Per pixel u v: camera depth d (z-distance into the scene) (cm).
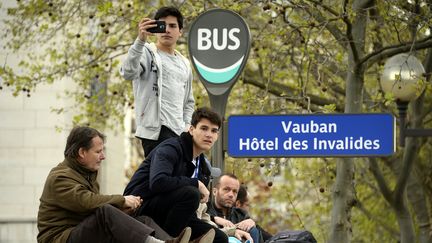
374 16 2281
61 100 3119
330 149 1485
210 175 1287
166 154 1201
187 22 2333
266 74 2606
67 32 2700
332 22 2289
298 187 3438
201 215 1281
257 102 2191
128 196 1172
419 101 2706
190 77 1402
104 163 3644
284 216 3916
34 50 3039
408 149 2639
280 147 1458
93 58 2700
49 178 1177
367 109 2722
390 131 1496
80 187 1166
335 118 1486
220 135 1420
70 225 1171
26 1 2670
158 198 1200
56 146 3130
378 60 2298
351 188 2194
